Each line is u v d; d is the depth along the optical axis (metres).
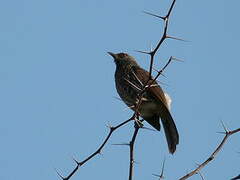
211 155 6.44
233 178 5.53
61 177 6.55
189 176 6.21
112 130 6.92
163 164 6.39
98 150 6.78
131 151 7.12
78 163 6.60
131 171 7.06
